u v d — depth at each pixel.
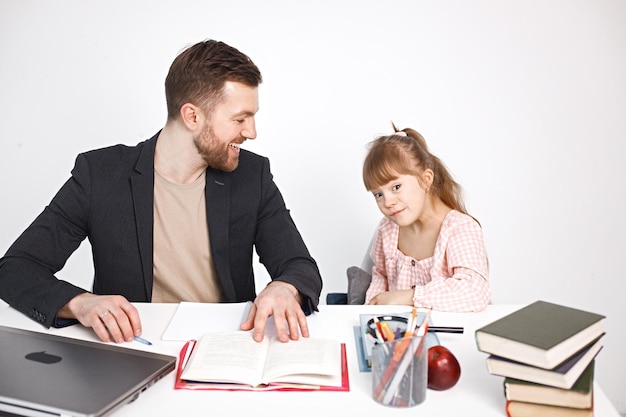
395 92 2.41
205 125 1.55
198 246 1.66
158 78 2.43
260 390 1.03
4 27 2.40
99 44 2.41
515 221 2.44
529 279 2.47
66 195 1.60
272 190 1.74
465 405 0.98
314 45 2.40
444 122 2.42
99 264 1.63
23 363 1.05
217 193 1.65
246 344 1.15
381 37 2.39
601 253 2.44
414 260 1.75
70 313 1.28
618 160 2.40
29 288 1.35
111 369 1.04
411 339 0.97
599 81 2.37
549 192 2.43
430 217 1.76
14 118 2.45
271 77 2.42
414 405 0.98
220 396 1.01
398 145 1.69
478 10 2.36
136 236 1.60
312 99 2.43
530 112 2.40
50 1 2.39
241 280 1.73
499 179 2.43
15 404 0.92
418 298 1.43
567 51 2.36
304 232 2.49
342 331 1.27
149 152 1.63
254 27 2.40
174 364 1.08
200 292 1.69
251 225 1.70
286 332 1.18
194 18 2.40
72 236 1.60
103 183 1.60
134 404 0.99
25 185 2.49
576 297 2.47
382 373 0.98
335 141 2.44
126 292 1.62
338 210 2.48
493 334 0.96
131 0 2.39
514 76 2.38
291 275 1.43
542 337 0.94
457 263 1.59
